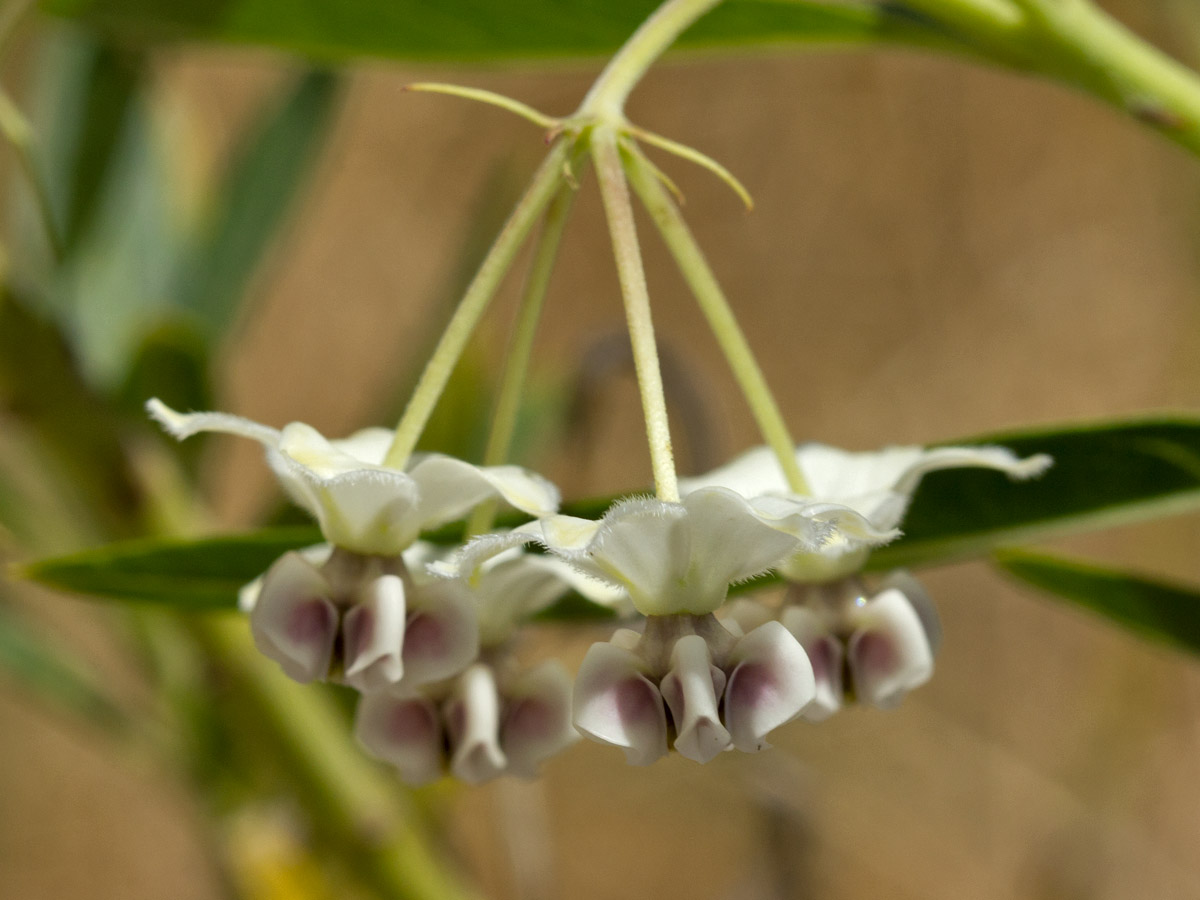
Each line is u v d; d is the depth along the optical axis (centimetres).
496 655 14
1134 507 15
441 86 13
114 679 26
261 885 18
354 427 19
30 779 56
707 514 13
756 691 13
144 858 56
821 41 16
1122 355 59
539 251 14
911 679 14
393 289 57
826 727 45
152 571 15
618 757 49
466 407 19
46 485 19
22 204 19
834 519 13
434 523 14
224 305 19
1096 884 41
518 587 14
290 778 18
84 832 56
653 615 13
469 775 14
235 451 48
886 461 14
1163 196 57
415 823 19
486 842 39
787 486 14
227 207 19
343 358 57
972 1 15
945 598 56
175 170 21
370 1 16
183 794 20
